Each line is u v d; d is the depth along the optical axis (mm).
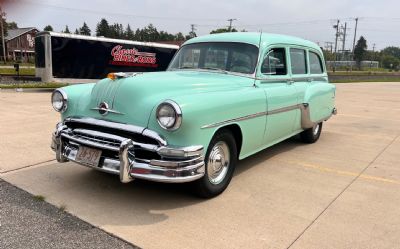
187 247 3252
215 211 3990
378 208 4234
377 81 41688
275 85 5496
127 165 3689
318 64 7172
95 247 3201
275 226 3701
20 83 19516
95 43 18859
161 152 3631
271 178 5121
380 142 7703
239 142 4699
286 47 5836
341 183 5023
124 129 3807
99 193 4336
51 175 4859
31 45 76188
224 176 4480
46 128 7684
